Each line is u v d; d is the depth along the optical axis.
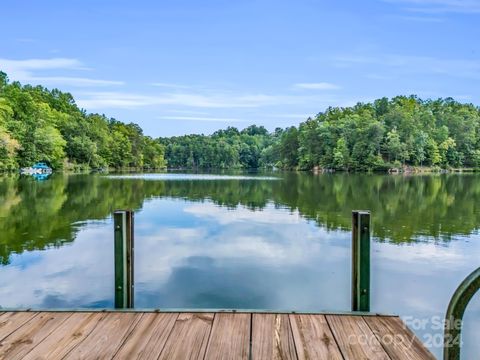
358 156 55.91
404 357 2.05
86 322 2.46
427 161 59.09
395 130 57.31
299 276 6.16
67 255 7.20
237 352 2.10
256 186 26.09
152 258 7.19
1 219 11.26
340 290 5.58
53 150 45.56
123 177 37.75
